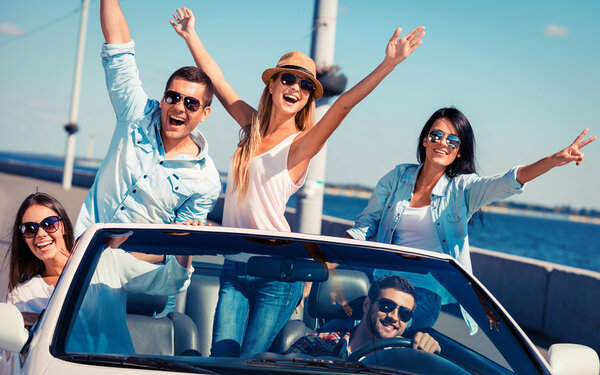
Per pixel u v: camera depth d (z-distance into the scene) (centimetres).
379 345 270
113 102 450
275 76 456
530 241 13900
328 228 1512
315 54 867
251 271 290
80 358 228
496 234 14700
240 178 437
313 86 461
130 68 447
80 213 442
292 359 252
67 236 384
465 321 286
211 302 280
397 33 404
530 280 847
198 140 452
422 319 284
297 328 279
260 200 435
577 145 416
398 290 292
